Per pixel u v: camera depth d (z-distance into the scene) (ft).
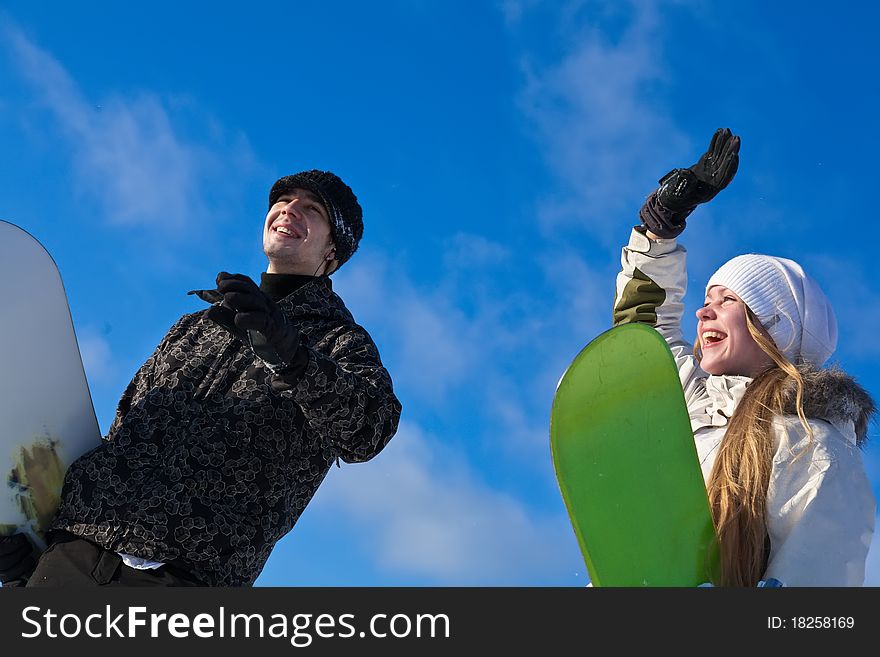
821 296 7.98
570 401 6.57
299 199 7.96
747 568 6.79
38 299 7.64
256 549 6.56
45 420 7.29
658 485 6.86
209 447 6.56
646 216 8.90
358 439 6.59
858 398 7.34
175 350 7.13
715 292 8.14
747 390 7.45
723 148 8.59
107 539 6.31
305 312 7.43
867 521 6.82
